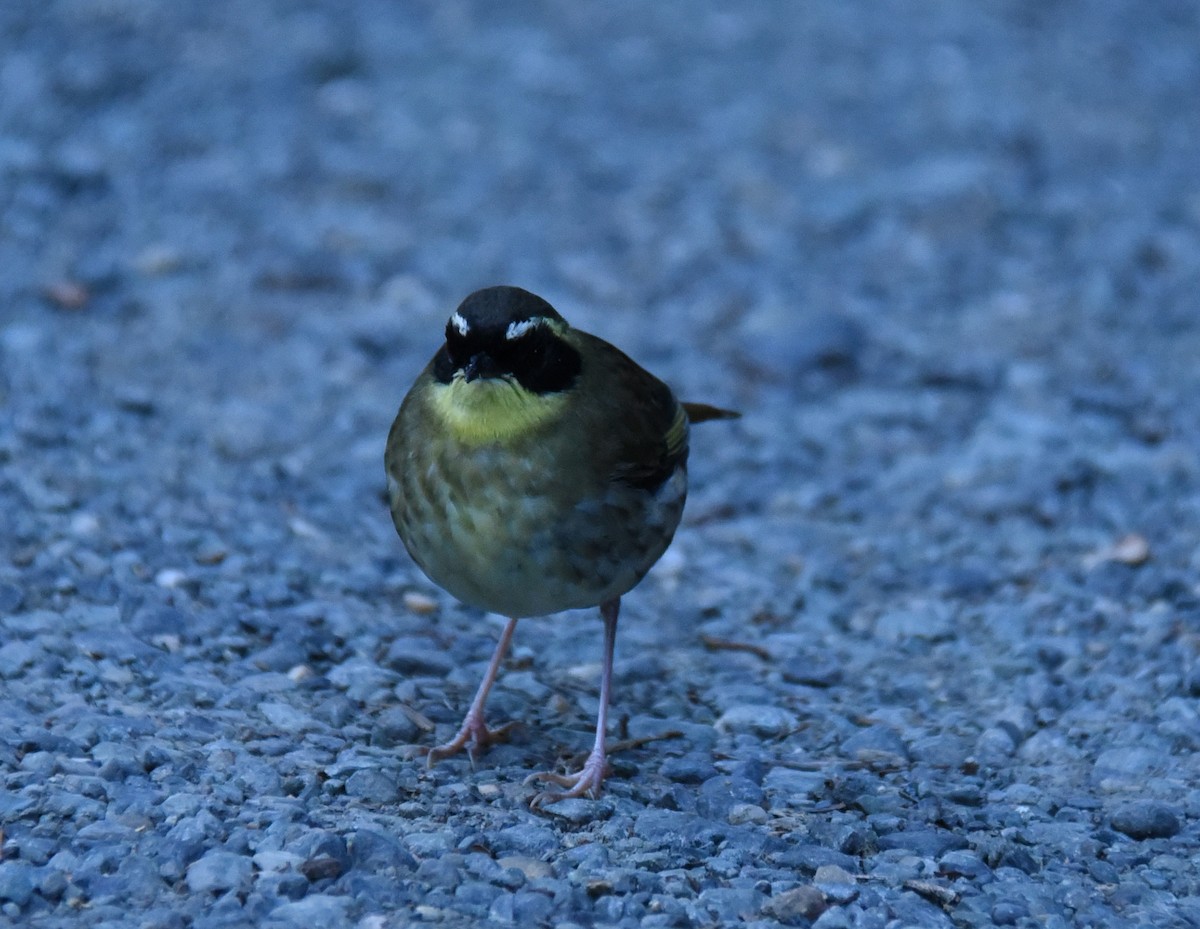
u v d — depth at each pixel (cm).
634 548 953
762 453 1582
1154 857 920
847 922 811
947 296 1941
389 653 1136
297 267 1873
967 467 1539
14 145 2116
